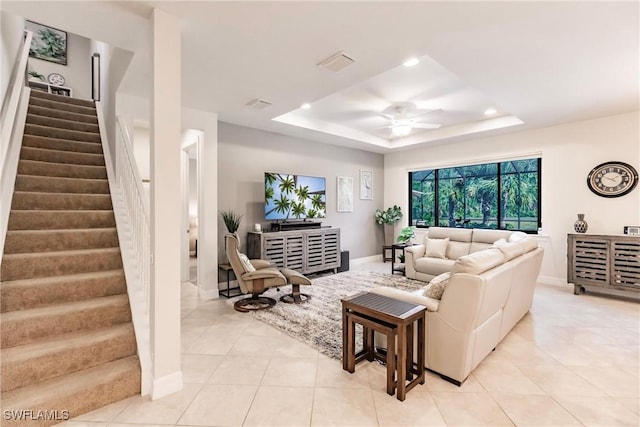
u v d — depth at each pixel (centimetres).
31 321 198
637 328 309
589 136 450
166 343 200
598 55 259
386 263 693
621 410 185
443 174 652
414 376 222
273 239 471
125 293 252
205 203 413
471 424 172
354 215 677
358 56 258
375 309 210
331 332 301
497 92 342
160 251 197
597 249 412
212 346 271
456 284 209
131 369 198
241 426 171
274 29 219
